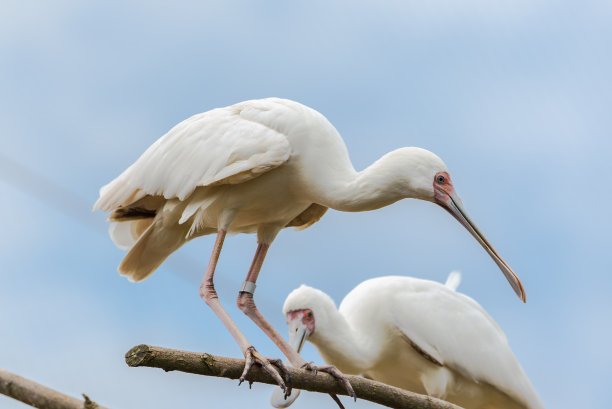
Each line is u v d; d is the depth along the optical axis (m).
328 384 9.97
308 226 12.83
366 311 15.48
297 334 15.33
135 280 12.34
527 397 15.31
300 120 11.47
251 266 12.13
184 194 11.28
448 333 15.18
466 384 15.34
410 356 15.31
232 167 11.16
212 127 11.54
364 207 11.42
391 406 10.17
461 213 11.49
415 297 15.39
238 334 10.52
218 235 11.54
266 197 11.56
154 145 11.79
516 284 11.58
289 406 13.80
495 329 15.66
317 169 11.41
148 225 12.40
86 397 7.26
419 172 11.42
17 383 7.30
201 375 9.13
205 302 11.20
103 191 12.03
